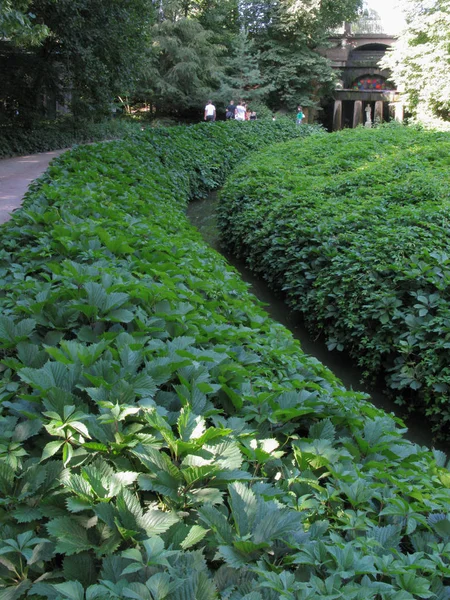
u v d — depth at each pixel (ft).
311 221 25.54
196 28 102.01
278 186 33.47
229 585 5.23
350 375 19.54
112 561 5.15
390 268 18.90
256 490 6.51
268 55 114.11
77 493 5.70
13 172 42.65
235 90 104.73
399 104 97.55
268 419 8.25
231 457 6.60
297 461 7.61
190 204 44.75
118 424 6.78
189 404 7.48
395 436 8.98
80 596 4.66
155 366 8.01
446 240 20.68
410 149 42.68
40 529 5.90
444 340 16.07
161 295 11.31
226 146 57.26
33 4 51.62
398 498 6.66
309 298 21.86
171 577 4.92
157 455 6.23
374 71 120.67
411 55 85.87
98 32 58.03
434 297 17.31
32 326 9.23
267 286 27.61
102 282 10.99
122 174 30.73
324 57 118.01
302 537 5.76
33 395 7.25
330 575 5.39
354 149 44.52
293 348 12.72
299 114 100.53
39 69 61.87
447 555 5.98
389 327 17.74
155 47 90.79
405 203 27.53
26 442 7.10
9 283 12.55
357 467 7.80
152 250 16.31
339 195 30.66
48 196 20.63
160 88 100.58
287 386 9.70
